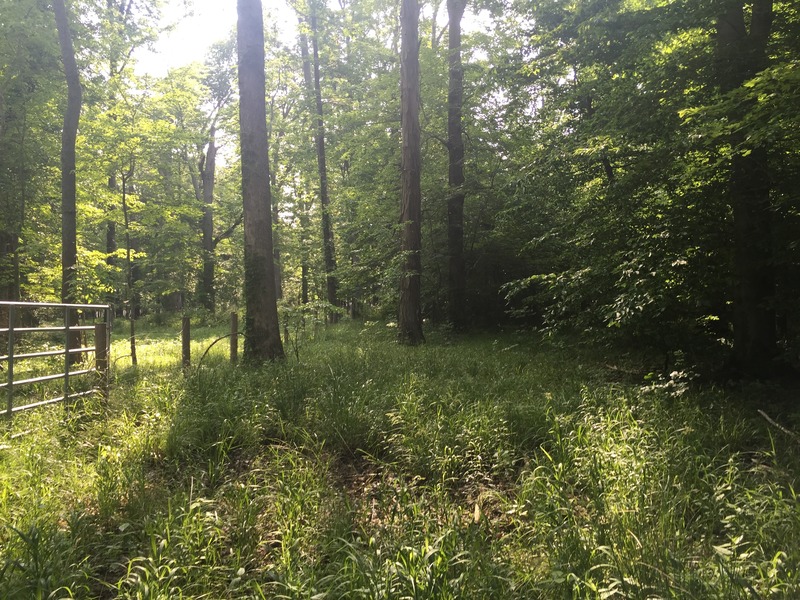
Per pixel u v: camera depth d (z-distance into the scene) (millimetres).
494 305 18844
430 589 2537
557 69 10484
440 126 17875
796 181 6594
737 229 6957
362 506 3830
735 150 6082
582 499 3799
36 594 2617
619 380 7992
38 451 4621
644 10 8109
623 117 7875
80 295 11156
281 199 27422
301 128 23938
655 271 6797
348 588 2688
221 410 5926
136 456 4789
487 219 17688
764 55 6812
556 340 10906
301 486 3953
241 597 2723
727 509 3459
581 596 2568
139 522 3568
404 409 5723
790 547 2854
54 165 15109
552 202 10711
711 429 5008
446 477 4488
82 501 3863
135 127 14289
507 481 4523
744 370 7016
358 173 19672
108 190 15945
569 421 5188
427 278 18359
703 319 7844
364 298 21391
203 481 4422
